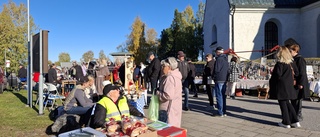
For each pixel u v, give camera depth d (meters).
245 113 8.23
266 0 22.89
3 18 34.03
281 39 22.77
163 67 5.07
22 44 35.44
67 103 6.78
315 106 9.45
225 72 7.71
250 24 22.66
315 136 5.69
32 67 9.62
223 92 7.78
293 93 6.25
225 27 24.06
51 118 7.57
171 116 4.92
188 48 48.12
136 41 59.59
